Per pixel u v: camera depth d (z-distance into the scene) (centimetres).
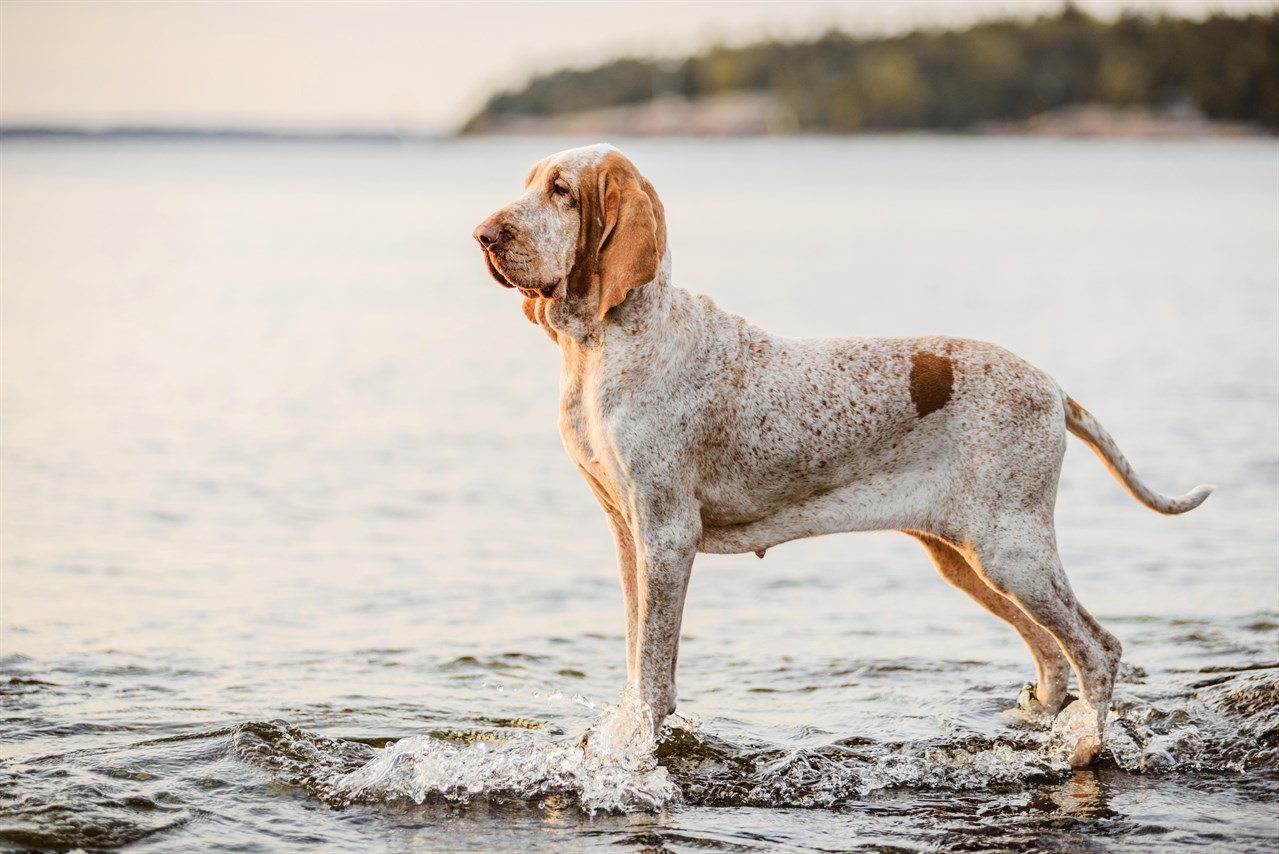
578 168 600
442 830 548
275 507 1116
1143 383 1642
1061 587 623
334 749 627
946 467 623
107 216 5453
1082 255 3544
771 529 635
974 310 2411
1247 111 14000
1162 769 620
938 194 6819
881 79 15325
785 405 614
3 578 899
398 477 1231
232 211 5938
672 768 619
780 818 566
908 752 638
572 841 538
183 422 1472
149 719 659
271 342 2136
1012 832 547
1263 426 1384
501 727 663
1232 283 2831
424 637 805
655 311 604
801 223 4925
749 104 16925
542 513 1114
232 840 532
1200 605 858
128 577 912
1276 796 586
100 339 2127
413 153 19500
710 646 808
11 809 546
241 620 828
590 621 842
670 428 606
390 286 3044
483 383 1766
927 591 927
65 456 1287
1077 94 14662
